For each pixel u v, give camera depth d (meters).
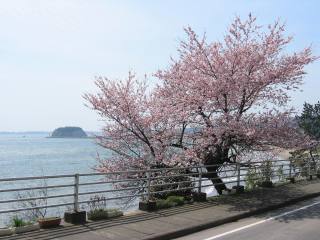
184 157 16.97
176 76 18.92
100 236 9.16
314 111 31.97
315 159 24.06
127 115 18.81
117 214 11.39
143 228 10.05
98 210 11.10
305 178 21.98
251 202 14.28
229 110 18.47
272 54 18.48
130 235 9.34
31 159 72.56
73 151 104.00
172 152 18.25
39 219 9.94
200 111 18.45
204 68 18.31
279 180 20.61
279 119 18.12
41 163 61.78
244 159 20.30
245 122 17.59
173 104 18.73
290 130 18.25
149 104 19.03
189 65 18.66
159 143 18.64
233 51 18.17
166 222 10.80
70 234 9.25
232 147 18.73
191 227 10.38
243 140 18.06
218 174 18.27
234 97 17.95
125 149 19.45
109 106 18.94
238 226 11.24
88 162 61.69
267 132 17.66
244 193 16.39
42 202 14.18
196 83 18.02
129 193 18.44
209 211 12.54
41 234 9.16
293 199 15.32
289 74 18.17
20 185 35.88
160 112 18.70
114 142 19.55
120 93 19.06
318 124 31.48
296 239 9.72
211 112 18.44
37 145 156.25
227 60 18.08
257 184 18.72
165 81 19.34
